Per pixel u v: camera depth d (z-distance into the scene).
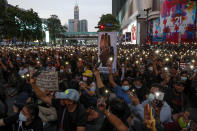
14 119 3.14
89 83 5.70
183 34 33.56
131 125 2.08
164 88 4.80
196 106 2.56
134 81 5.47
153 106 2.67
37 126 3.16
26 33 56.16
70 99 2.66
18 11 53.31
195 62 7.39
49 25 96.00
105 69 7.41
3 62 9.48
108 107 2.29
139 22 73.75
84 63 12.23
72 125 2.76
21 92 4.86
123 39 98.69
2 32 50.50
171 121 3.12
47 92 4.54
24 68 8.84
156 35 52.31
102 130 2.78
